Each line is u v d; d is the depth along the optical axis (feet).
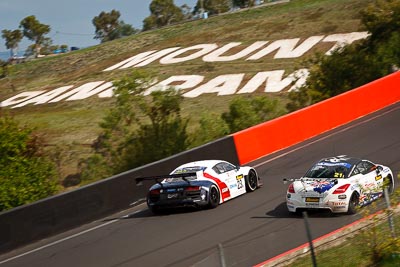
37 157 332.19
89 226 230.68
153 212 232.32
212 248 172.65
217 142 311.88
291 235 173.68
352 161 204.85
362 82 512.63
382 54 517.55
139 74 396.57
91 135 557.33
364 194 196.54
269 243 165.17
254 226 192.03
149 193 227.40
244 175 247.70
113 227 222.48
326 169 201.46
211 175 230.27
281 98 631.97
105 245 196.95
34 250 206.80
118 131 412.57
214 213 217.36
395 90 442.50
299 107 505.25
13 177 303.89
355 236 145.18
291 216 199.52
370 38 556.10
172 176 221.05
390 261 129.49
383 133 342.23
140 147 375.25
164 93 387.96
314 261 118.52
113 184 250.78
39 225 220.23
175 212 230.48
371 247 135.74
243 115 445.37
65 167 430.61
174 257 169.99
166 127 385.29
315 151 326.44
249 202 228.43
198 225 203.41
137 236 201.77
